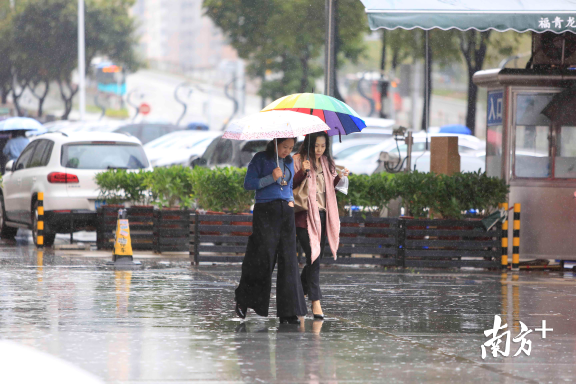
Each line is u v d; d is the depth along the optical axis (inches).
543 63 1251.8
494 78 1213.1
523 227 1219.2
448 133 2106.3
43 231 1371.8
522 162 1216.2
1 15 5142.7
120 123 3531.0
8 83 5275.6
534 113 1215.6
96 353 572.4
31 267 1079.0
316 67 4434.1
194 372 524.1
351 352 596.1
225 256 1159.6
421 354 593.6
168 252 1337.4
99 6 5669.3
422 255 1170.6
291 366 546.9
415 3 1063.0
